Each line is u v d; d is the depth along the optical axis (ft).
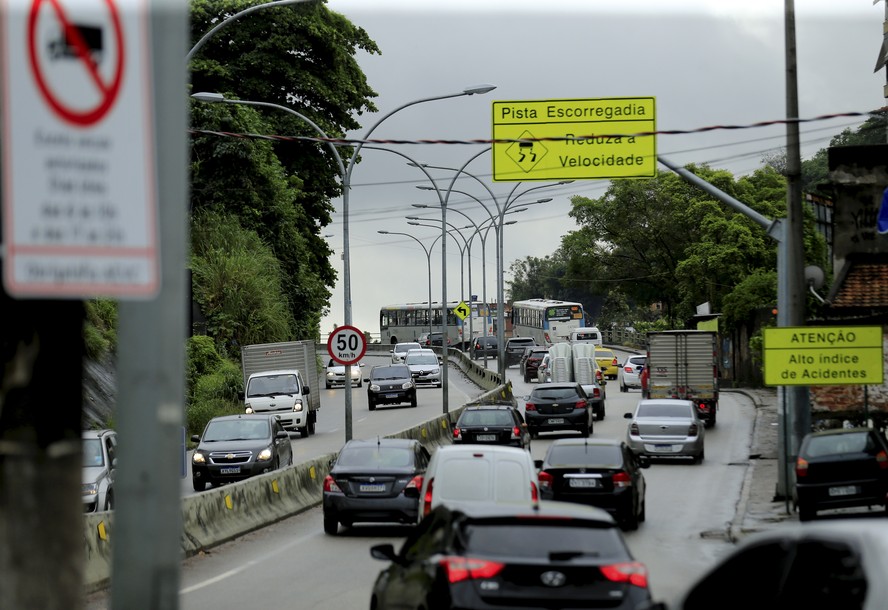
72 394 25.82
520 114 116.88
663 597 69.05
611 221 403.95
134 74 24.53
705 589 34.50
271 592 72.23
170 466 26.40
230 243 280.10
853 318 151.23
